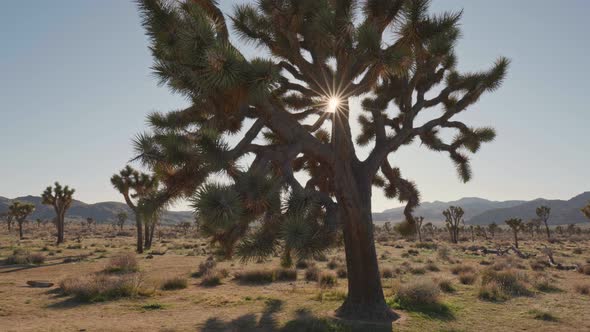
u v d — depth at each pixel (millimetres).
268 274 19188
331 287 16766
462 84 11609
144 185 34031
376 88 12945
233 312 11961
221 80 6820
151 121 9680
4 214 120438
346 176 10328
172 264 26359
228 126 9289
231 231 8602
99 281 15414
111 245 45562
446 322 10570
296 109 12484
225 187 6609
